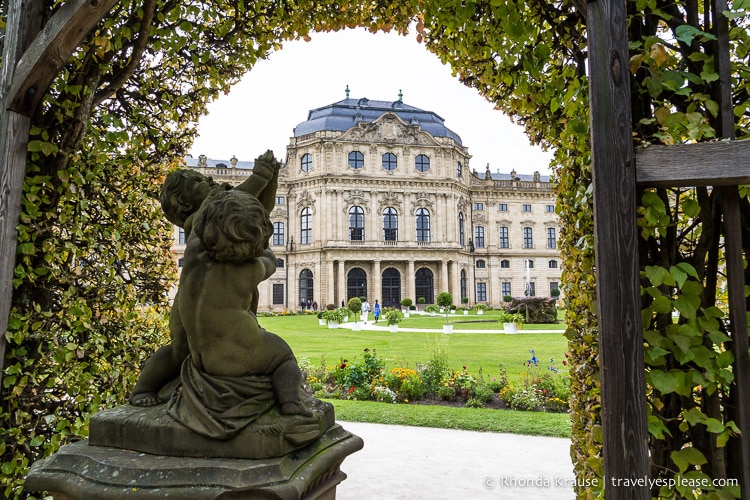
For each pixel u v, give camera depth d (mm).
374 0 4254
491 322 28812
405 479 4652
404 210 49281
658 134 1856
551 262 56500
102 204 3703
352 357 12836
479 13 3033
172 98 4371
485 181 56750
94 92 3203
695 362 1842
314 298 47469
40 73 2734
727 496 1830
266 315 41281
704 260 2066
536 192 56625
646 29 2035
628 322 1703
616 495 1663
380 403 8289
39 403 3186
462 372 9336
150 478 1795
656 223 1856
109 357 3664
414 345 15898
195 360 2068
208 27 4176
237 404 1976
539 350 14195
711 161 1717
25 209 2904
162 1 3609
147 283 4441
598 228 1747
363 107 54125
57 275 3172
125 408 2182
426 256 49062
